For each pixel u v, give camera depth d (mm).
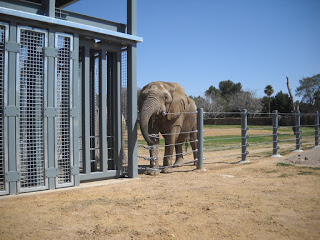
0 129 6195
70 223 4699
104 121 7980
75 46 7172
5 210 5348
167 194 6582
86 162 7625
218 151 16547
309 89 62281
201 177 8656
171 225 4625
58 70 6949
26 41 6465
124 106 8922
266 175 8758
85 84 7621
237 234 4266
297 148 14789
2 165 6199
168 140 9977
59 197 6289
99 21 7828
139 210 5391
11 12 6094
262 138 25156
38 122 6742
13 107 6246
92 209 5438
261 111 71500
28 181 6852
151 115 9258
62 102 7109
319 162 10438
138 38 8180
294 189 6906
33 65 6594
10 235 4203
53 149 6801
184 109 10305
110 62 8516
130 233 4305
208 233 4305
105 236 4191
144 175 9141
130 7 8195
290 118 38406
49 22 6613
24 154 6598
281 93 69375
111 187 7316
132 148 8305
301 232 4324
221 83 99938
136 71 8297
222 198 6203
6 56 6164
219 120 49844
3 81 6152
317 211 5270
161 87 9695
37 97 6695
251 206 5602
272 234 4258
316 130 16156
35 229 4438
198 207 5566
